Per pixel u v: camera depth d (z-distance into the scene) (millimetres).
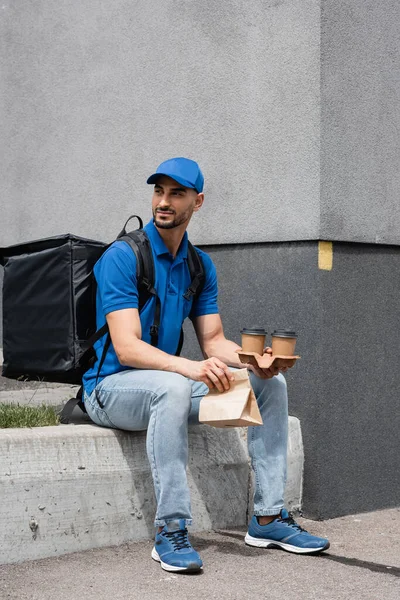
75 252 4344
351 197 4883
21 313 4516
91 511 3996
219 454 4527
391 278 5137
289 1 4871
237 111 5180
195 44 5422
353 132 4902
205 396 3787
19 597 3346
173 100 5578
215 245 5324
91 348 4246
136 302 3982
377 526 4699
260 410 4109
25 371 4496
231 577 3662
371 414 5027
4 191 6934
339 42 4828
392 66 5121
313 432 4801
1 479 3736
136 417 3943
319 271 4773
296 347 4879
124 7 5891
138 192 5836
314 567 3850
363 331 4980
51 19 6469
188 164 4055
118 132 5973
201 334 4379
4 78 6895
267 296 5027
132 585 3516
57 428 4102
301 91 4832
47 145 6547
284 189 4914
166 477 3723
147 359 3844
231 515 4535
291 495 4793
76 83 6281
